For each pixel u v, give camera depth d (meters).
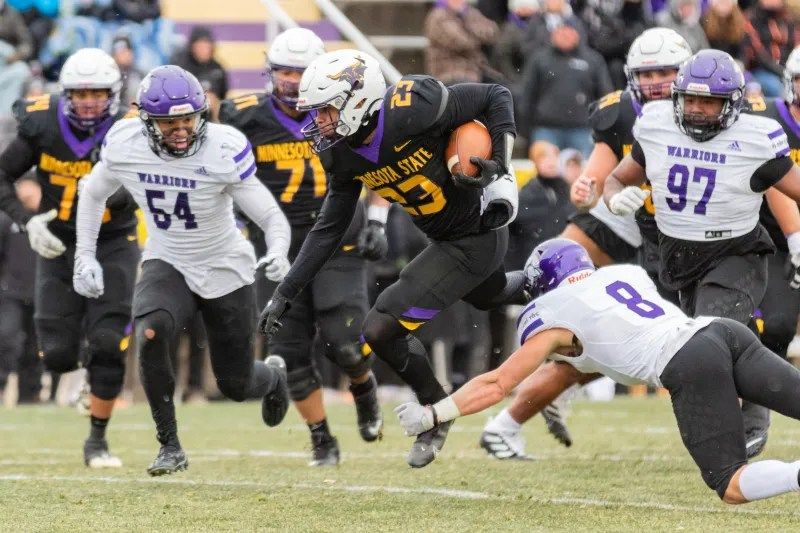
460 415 17.53
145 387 21.50
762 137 20.83
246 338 22.66
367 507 18.66
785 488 16.05
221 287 22.28
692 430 16.64
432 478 22.28
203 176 21.34
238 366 22.89
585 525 16.88
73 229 24.92
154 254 22.22
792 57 23.69
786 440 28.48
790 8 42.22
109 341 24.45
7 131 42.31
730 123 20.78
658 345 16.91
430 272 19.80
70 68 24.00
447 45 41.06
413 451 19.47
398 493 20.20
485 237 19.91
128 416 37.22
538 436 30.06
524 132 43.09
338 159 19.11
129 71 41.75
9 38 43.88
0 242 39.34
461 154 18.83
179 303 21.75
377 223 24.19
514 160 42.25
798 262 21.83
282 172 25.50
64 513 18.14
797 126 23.95
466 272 19.88
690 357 16.62
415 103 18.66
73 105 24.17
